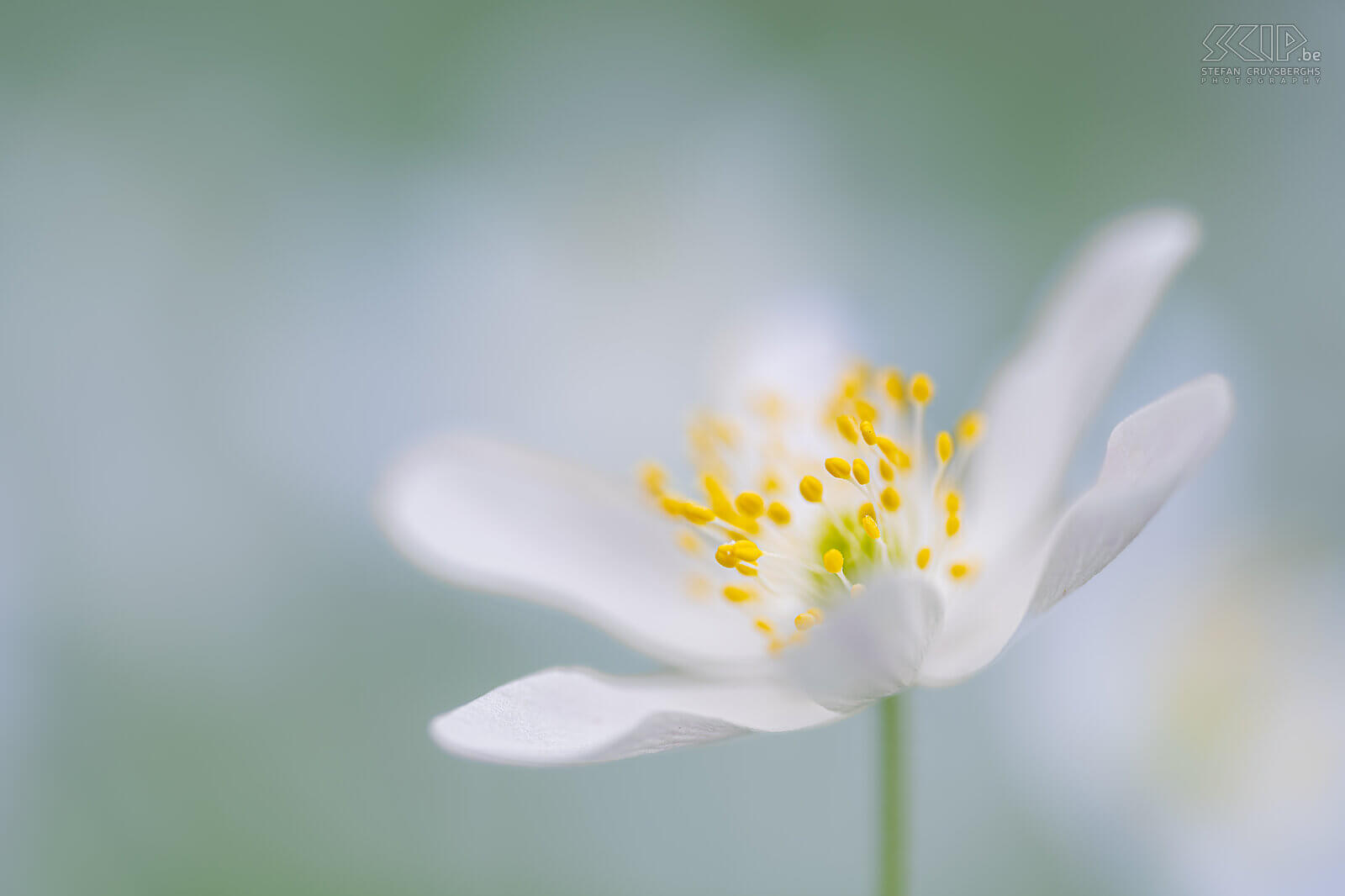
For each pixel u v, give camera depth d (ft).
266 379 0.64
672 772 0.60
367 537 0.63
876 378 0.51
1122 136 0.65
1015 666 0.57
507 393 0.64
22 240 0.65
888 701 0.47
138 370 0.64
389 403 0.64
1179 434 0.45
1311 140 0.65
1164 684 0.55
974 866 0.57
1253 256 0.64
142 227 0.65
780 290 0.64
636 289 0.64
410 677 0.61
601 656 0.62
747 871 0.60
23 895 0.59
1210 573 0.56
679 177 0.65
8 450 0.63
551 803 0.60
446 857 0.60
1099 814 0.55
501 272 0.64
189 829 0.60
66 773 0.60
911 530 0.50
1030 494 0.49
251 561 0.62
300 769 0.60
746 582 0.50
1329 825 0.54
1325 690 0.55
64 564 0.62
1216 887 0.54
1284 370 0.62
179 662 0.61
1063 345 0.50
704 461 0.52
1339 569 0.56
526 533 0.51
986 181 0.65
